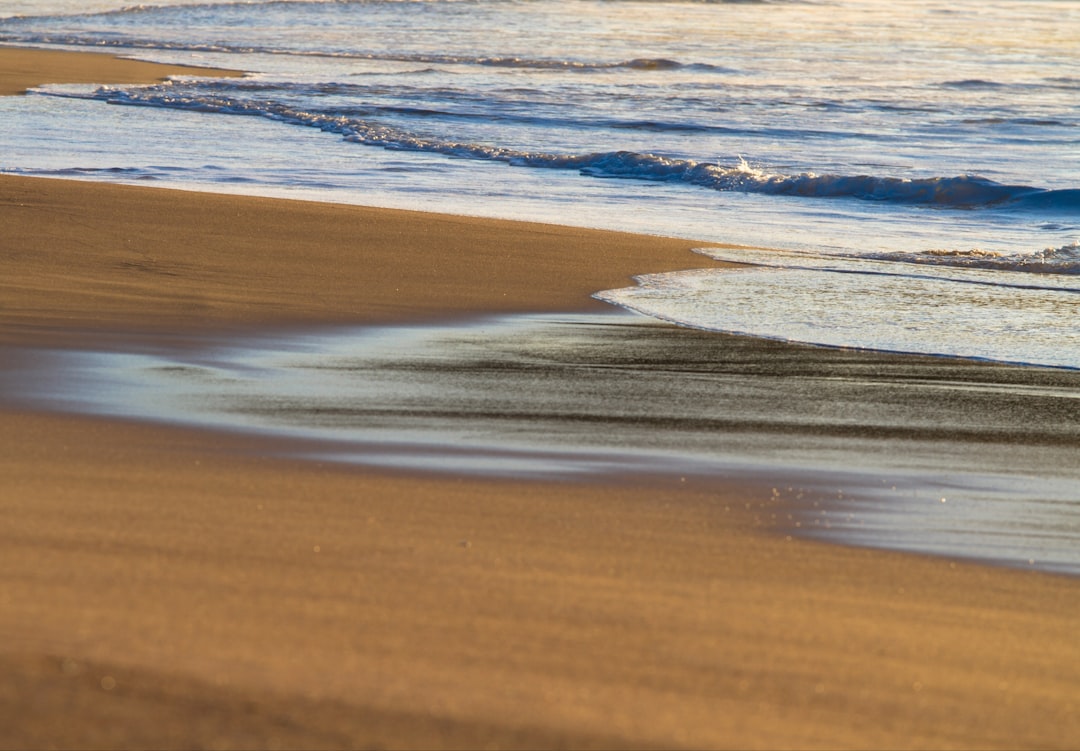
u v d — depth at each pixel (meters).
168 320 38.34
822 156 92.88
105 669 13.12
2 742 11.20
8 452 24.50
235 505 21.56
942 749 14.22
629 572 19.45
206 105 108.56
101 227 50.31
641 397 32.44
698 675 15.46
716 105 121.94
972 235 63.97
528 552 20.05
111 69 142.75
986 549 22.38
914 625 18.17
